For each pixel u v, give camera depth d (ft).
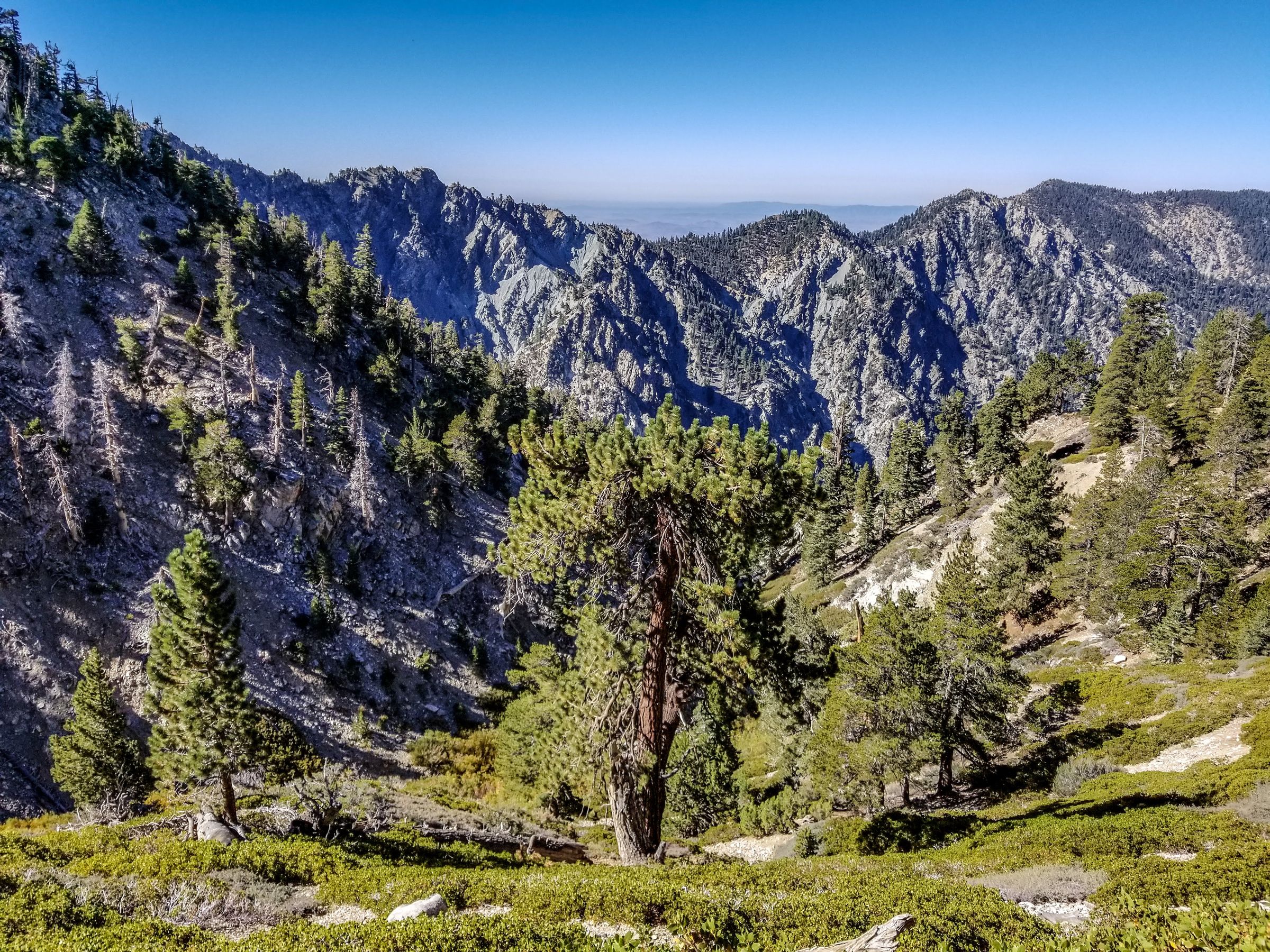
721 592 49.44
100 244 240.53
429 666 214.48
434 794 129.59
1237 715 88.33
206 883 48.80
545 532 52.95
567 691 55.93
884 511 317.01
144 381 214.48
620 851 54.70
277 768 73.51
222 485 200.85
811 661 56.75
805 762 109.70
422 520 253.03
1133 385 252.01
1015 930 33.58
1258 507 172.96
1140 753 87.97
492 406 309.42
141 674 169.99
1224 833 50.96
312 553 217.36
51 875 46.88
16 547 170.50
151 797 108.58
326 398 263.29
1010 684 98.17
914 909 35.83
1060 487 222.28
